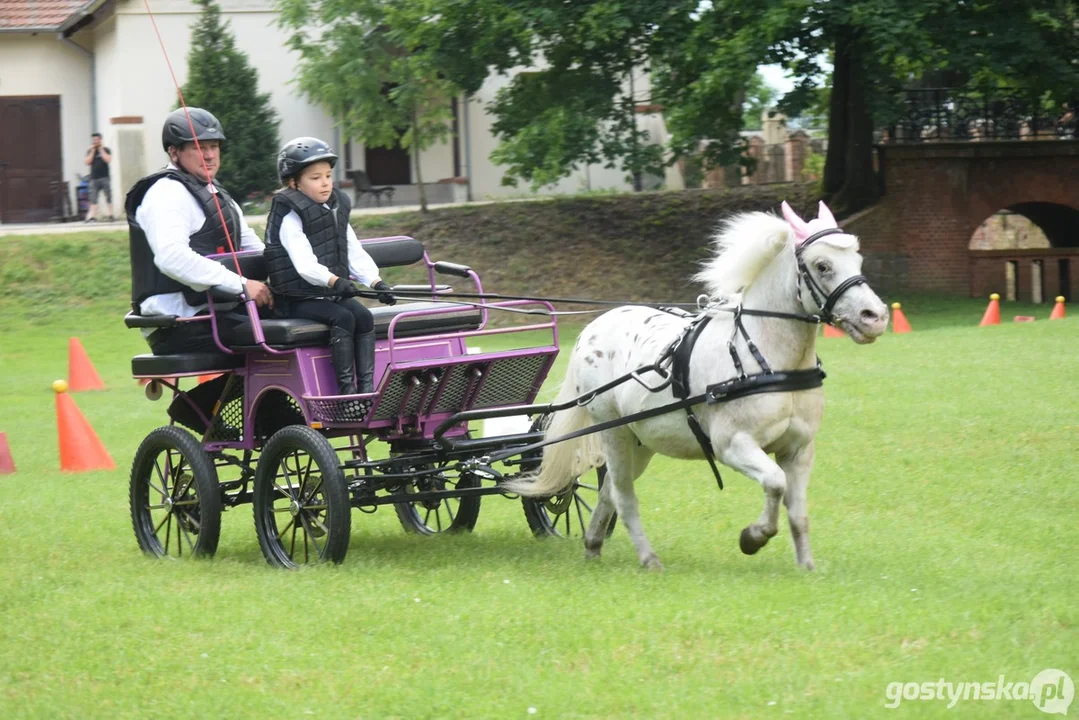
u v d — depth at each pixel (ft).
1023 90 91.71
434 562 29.76
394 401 29.43
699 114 83.51
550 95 92.68
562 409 29.94
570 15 87.61
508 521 36.19
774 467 25.50
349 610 24.30
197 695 20.08
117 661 21.98
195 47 115.03
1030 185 98.89
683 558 29.50
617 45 90.43
